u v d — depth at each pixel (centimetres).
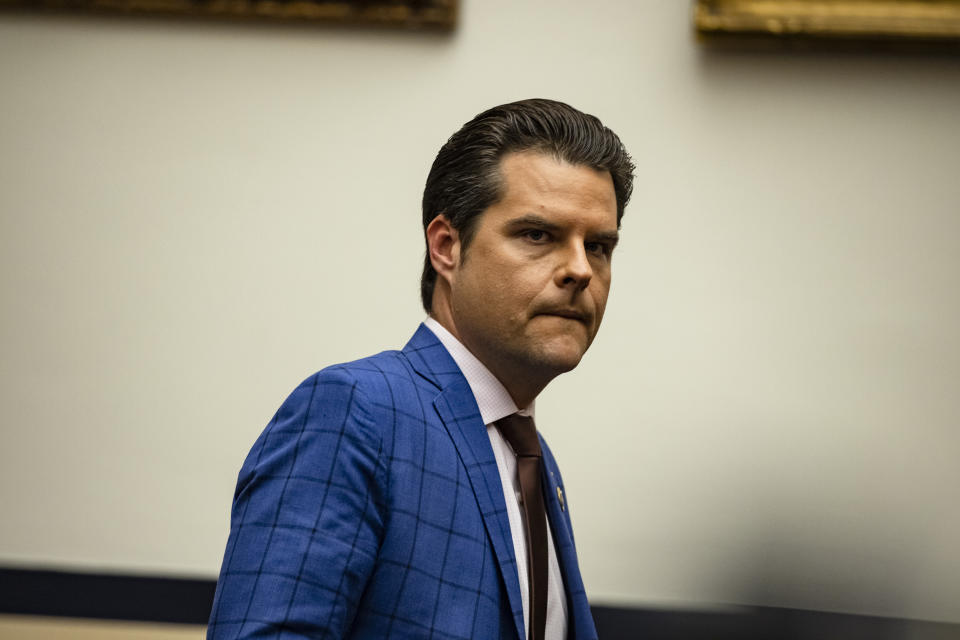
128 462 819
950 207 795
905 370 791
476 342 350
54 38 839
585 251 348
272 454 310
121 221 832
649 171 816
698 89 816
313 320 823
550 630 351
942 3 775
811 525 784
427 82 828
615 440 804
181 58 838
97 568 812
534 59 825
